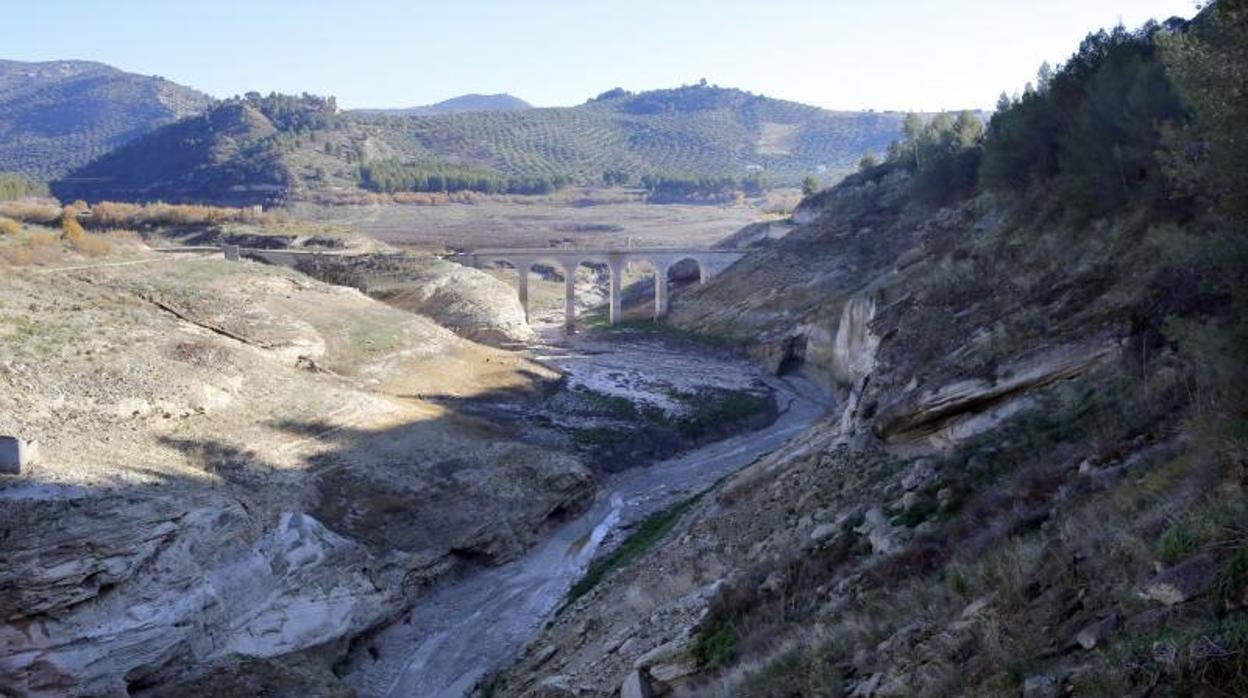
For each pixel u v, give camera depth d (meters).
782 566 24.45
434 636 40.00
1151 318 24.58
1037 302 30.25
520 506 50.44
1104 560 13.19
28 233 84.94
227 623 34.59
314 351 66.81
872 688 14.00
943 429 28.62
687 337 111.19
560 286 171.88
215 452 45.50
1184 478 14.67
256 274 78.69
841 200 126.88
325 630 37.19
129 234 127.31
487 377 75.69
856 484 30.06
